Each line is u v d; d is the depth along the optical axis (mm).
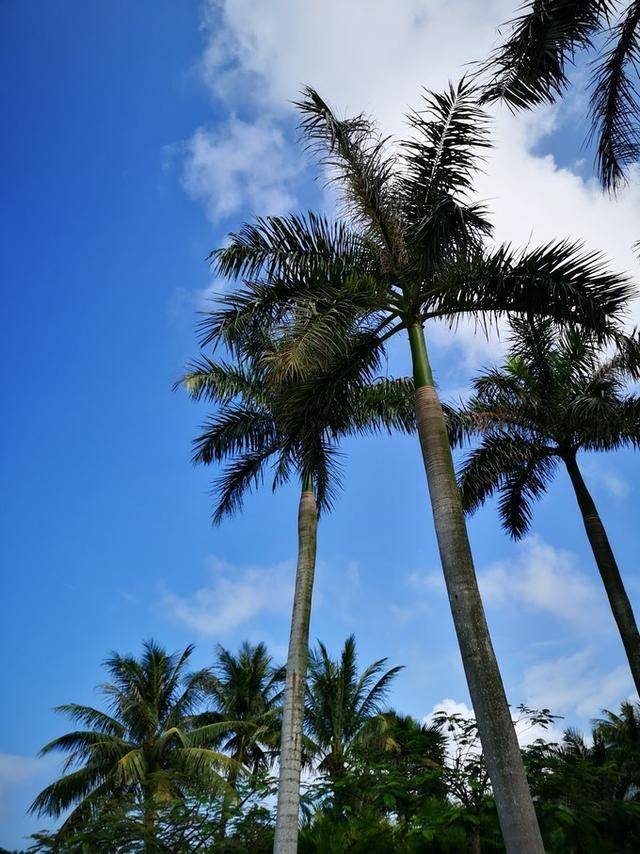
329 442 13109
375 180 11344
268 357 10484
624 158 11133
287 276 11406
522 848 7207
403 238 11273
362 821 13062
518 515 19531
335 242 11648
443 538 9422
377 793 12406
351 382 12141
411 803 12352
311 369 10141
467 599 8805
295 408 12195
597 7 10477
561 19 10453
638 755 14094
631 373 15266
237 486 17109
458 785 12508
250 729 29875
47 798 25266
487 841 12383
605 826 11953
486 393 18219
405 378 16625
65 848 15953
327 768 26562
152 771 25500
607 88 11047
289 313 10656
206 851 15641
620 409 17062
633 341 11836
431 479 9984
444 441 10297
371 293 11023
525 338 16281
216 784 21656
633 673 15039
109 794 23859
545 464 18766
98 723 27438
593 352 17406
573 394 17453
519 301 11039
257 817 16156
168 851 15680
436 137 11328
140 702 27312
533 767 12477
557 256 10688
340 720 28250
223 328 11328
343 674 29734
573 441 17922
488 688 8164
